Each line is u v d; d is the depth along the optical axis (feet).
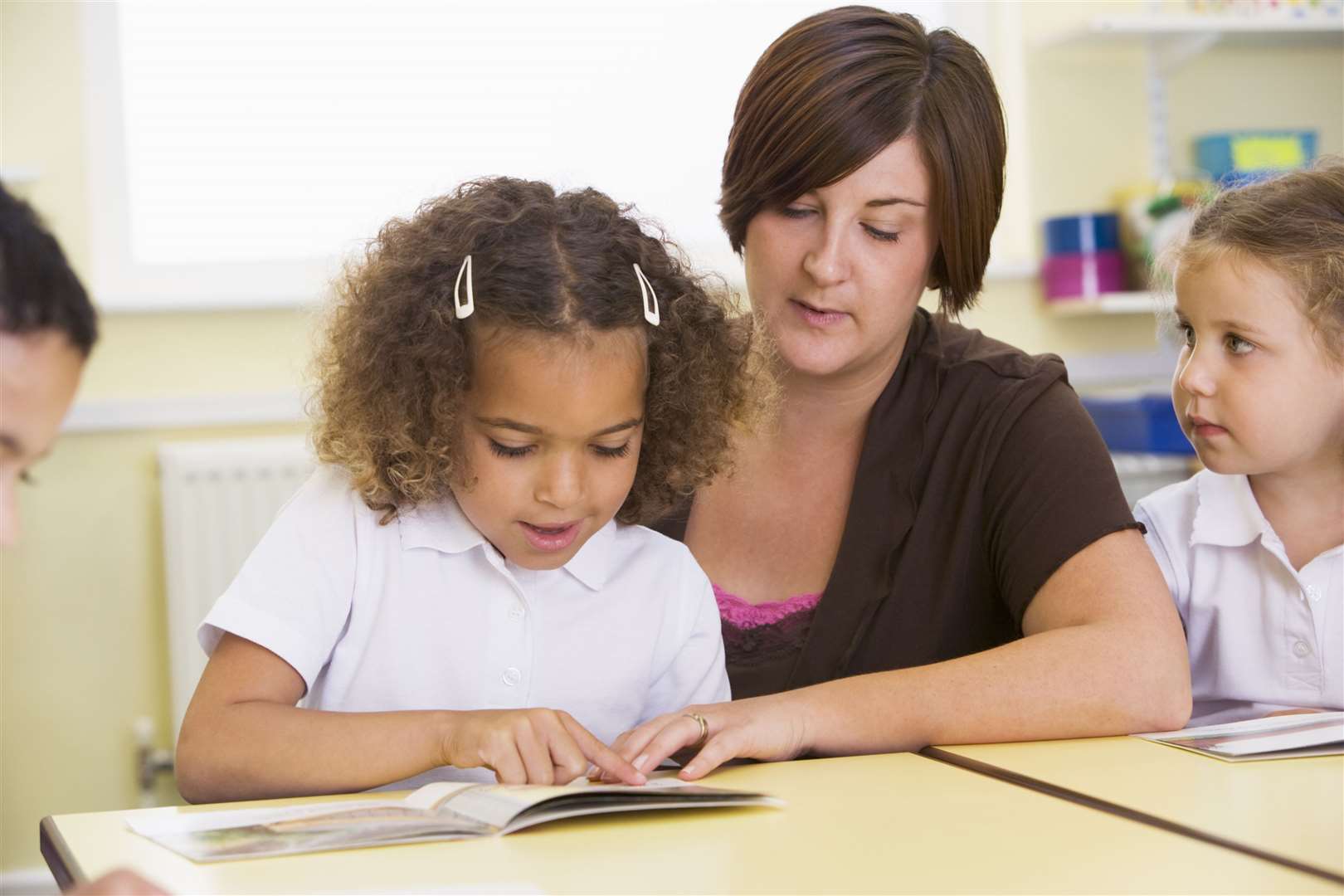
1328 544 4.75
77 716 8.39
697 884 2.40
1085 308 9.55
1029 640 3.90
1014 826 2.74
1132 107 10.13
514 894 2.33
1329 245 4.51
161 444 8.52
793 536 5.03
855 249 4.54
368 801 3.13
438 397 3.75
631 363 3.71
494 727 3.26
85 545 8.39
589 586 4.20
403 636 3.98
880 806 2.93
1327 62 10.46
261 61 9.16
